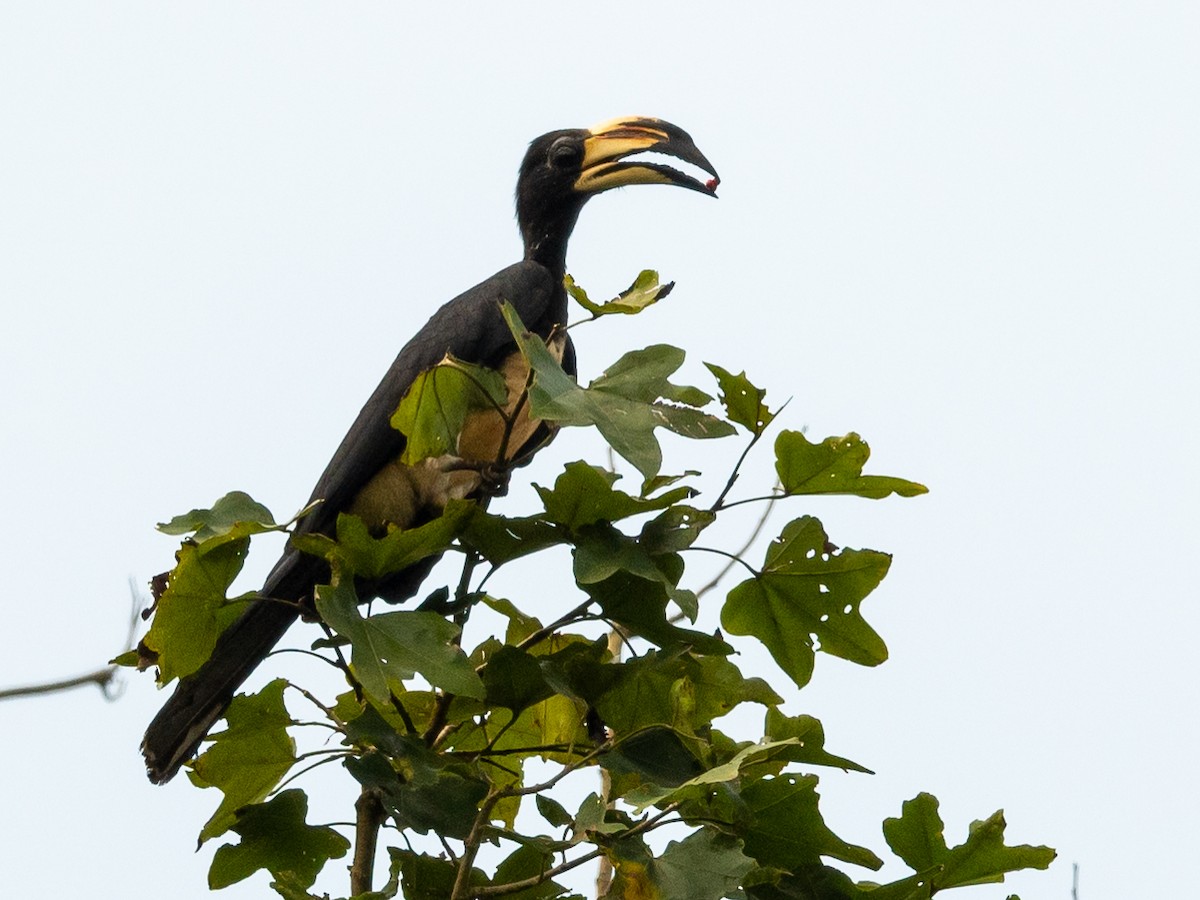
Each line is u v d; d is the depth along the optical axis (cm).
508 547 654
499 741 758
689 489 634
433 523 633
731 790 632
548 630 659
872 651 696
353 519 627
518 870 681
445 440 671
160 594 681
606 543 636
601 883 764
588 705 655
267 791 701
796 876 650
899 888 645
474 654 736
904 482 650
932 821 639
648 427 606
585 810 621
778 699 683
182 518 639
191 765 693
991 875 646
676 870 609
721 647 644
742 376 621
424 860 675
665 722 673
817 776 630
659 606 644
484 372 662
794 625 696
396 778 641
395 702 684
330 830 719
